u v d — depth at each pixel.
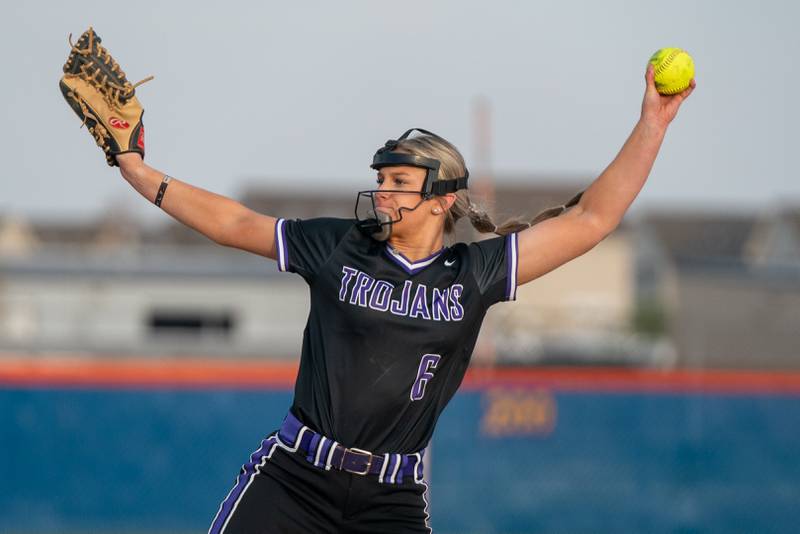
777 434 42.81
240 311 93.88
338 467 14.06
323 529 14.32
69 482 42.56
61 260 92.00
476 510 43.16
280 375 43.19
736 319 93.81
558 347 85.75
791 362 79.69
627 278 133.25
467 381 43.59
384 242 14.59
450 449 43.38
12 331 87.25
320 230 14.66
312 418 14.14
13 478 42.47
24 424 42.66
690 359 85.88
